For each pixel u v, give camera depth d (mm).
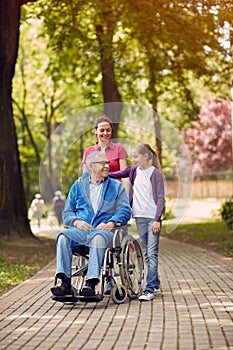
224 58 26172
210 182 68875
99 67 29344
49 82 48969
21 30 46438
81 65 31984
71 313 10000
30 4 27094
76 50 30625
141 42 27125
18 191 23953
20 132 56062
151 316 9539
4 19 23172
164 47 27641
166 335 8234
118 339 8133
